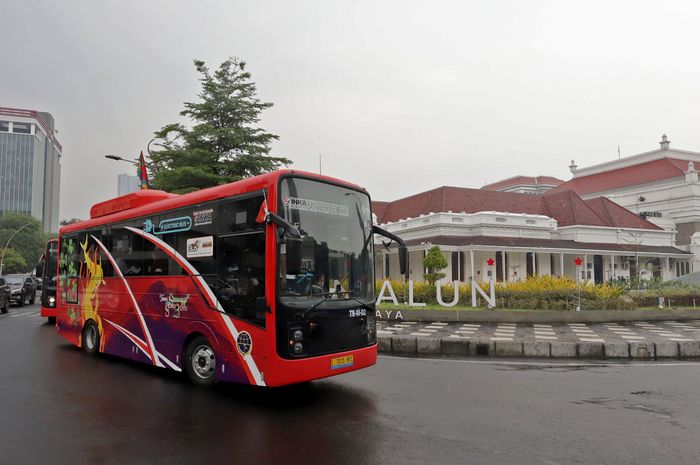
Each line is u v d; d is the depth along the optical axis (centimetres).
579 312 1588
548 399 663
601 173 5494
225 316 655
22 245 7819
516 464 431
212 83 2498
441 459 443
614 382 777
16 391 699
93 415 580
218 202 688
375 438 500
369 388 725
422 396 676
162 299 781
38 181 12156
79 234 1066
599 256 3569
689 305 1958
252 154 2466
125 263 886
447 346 1095
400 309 1714
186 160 2367
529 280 1928
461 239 3091
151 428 533
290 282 606
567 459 443
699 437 505
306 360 601
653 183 4825
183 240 746
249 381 614
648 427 538
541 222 3438
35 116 11862
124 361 938
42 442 488
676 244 4391
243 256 639
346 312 662
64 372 836
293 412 594
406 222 3519
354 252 693
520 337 1228
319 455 454
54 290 1627
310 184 649
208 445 481
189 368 730
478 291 1858
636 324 1552
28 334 1376
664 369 898
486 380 789
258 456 452
